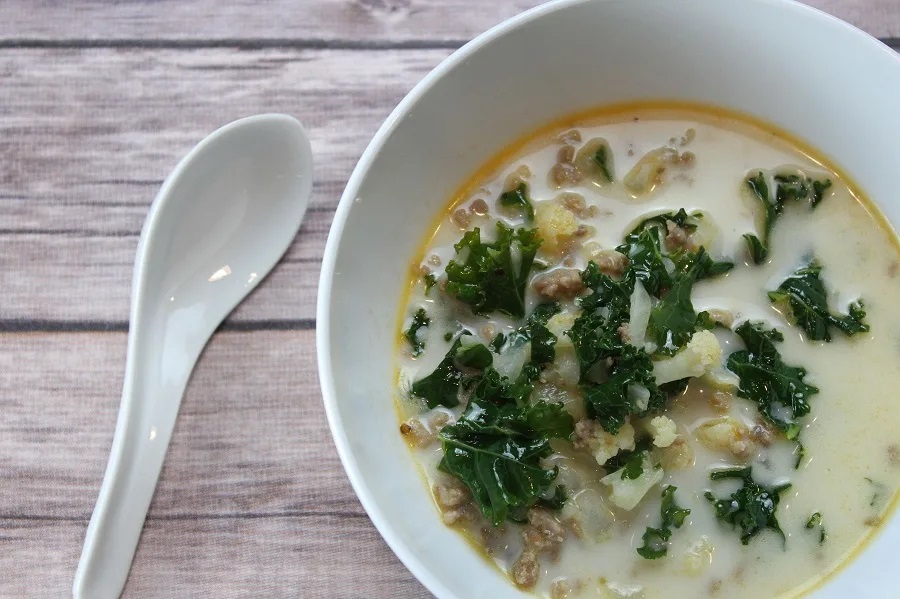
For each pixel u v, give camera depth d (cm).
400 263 37
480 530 36
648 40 37
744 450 36
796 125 37
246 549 38
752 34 36
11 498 38
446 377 37
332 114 41
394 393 37
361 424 35
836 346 37
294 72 41
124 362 39
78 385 39
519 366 36
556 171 38
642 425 36
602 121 38
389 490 35
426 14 42
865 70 36
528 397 35
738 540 35
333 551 38
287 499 38
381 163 36
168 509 38
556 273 37
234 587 37
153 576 37
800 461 36
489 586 35
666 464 36
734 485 36
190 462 38
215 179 40
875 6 41
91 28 42
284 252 40
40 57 42
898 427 36
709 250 37
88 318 40
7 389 39
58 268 40
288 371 39
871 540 35
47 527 38
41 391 39
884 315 37
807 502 36
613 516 36
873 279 37
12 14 42
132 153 41
